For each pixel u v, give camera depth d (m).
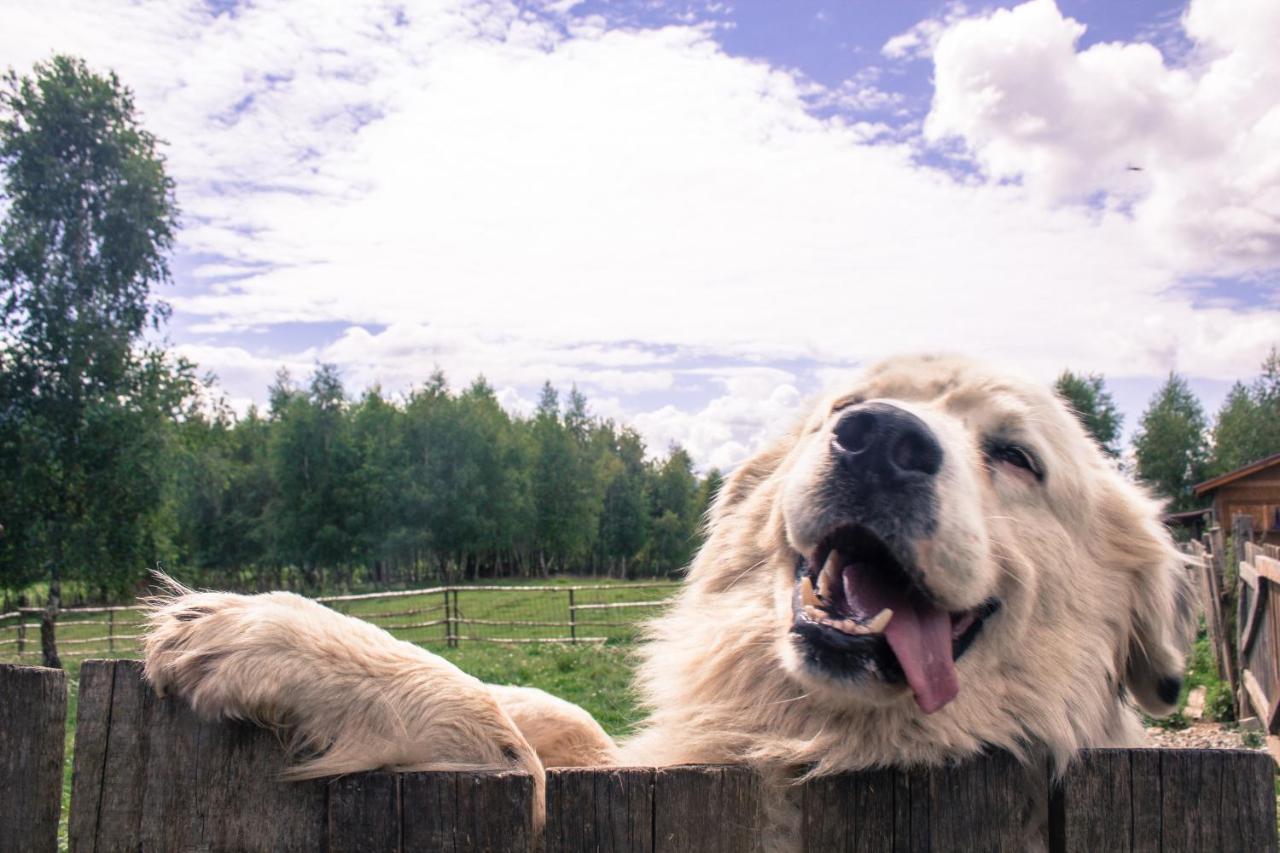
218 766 0.71
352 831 0.70
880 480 0.83
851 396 1.06
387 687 0.76
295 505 19.84
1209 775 0.71
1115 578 1.04
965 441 0.94
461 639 6.14
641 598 10.05
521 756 0.79
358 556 20.11
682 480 30.06
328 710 0.74
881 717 0.87
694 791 0.72
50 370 8.76
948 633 0.86
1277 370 21.11
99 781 0.71
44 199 8.74
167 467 9.06
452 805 0.69
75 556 8.53
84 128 8.87
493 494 21.64
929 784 0.74
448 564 22.45
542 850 0.70
